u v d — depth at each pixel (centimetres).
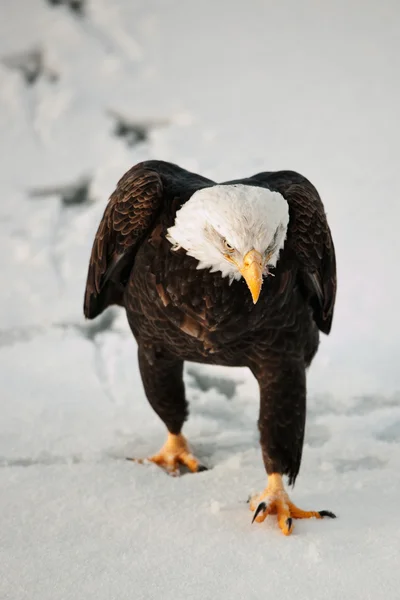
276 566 780
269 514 871
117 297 1009
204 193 807
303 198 887
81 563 783
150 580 758
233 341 878
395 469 970
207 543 819
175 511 876
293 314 880
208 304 842
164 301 862
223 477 955
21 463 986
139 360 969
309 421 1088
